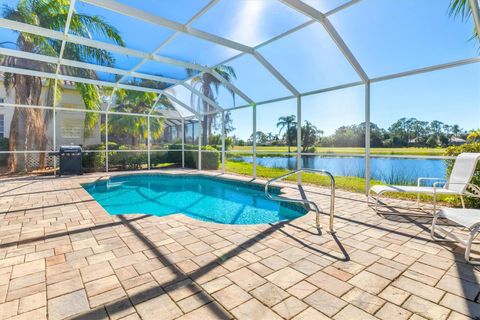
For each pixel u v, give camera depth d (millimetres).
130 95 10492
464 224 2529
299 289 2020
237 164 10641
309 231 3377
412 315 1718
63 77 7348
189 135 12570
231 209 5871
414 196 5621
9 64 7742
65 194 5699
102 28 5090
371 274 2260
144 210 5812
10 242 2934
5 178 8172
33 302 1840
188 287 2037
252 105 8648
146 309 1766
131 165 10969
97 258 2539
